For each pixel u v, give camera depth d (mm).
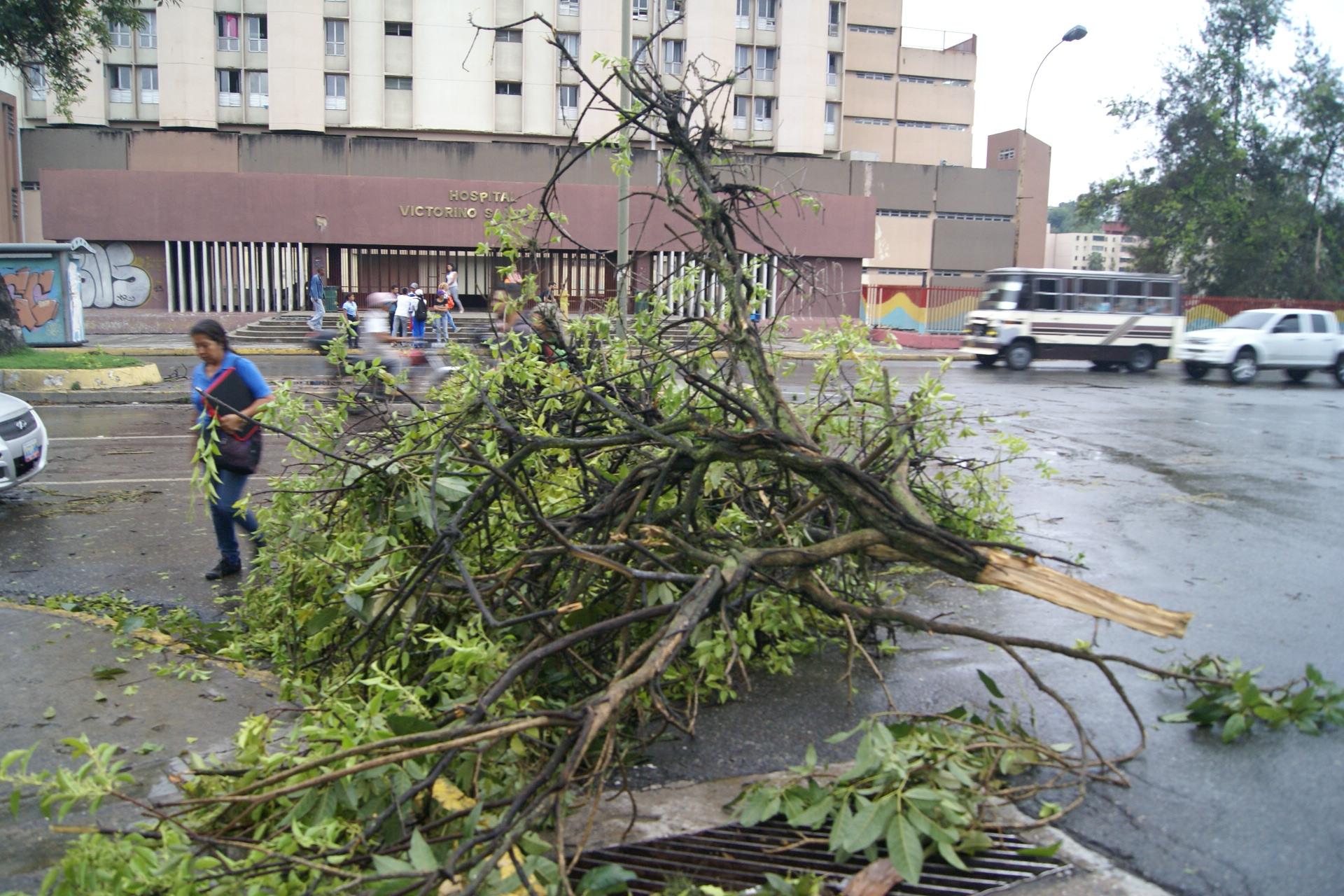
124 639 4855
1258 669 4051
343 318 5426
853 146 57438
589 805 3307
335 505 4816
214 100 39469
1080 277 25016
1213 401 18562
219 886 2461
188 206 32656
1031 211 65250
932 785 3006
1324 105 42000
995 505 6707
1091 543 7309
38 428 8086
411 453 4469
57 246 22141
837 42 47438
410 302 21484
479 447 4684
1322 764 3697
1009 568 3242
